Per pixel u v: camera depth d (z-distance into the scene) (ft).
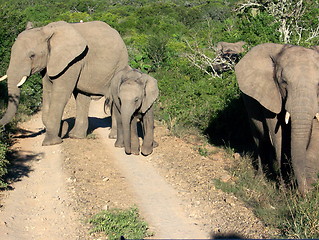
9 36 53.42
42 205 22.39
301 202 19.44
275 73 22.68
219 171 27.02
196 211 21.21
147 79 30.50
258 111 25.14
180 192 23.80
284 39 43.09
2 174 24.89
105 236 18.70
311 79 21.21
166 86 45.39
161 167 28.17
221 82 39.01
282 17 50.19
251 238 18.07
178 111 38.42
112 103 35.99
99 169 27.99
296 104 20.93
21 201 22.76
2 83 47.80
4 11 57.52
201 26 120.57
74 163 29.12
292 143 20.94
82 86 35.78
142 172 27.35
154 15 152.35
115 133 36.37
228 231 18.84
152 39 66.44
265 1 56.95
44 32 33.60
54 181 25.86
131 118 30.63
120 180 25.96
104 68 35.99
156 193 23.80
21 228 19.67
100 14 148.97
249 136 33.24
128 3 228.43
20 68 32.58
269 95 22.62
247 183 24.41
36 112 48.37
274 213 20.17
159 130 37.32
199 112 36.65
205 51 58.03
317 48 23.72
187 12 151.84
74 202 22.52
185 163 28.73
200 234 18.74
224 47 48.88
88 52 35.37
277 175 24.25
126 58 37.29
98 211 21.44
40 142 34.94
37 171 27.71
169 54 64.44
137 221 20.03
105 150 32.42
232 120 34.06
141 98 29.81
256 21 47.47
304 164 20.85
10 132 36.83
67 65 33.68
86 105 36.73
